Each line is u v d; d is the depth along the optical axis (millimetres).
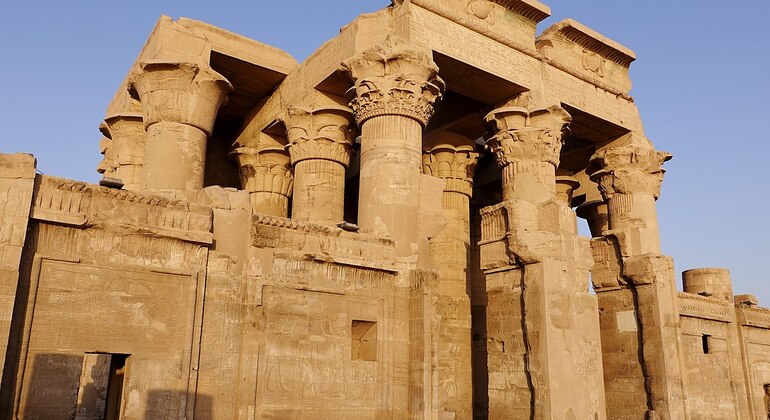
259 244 9773
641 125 20750
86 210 8273
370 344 11070
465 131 20359
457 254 19453
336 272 10695
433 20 15562
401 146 13547
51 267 7926
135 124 17547
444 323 18547
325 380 10086
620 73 20641
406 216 13078
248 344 9258
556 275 13180
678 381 16422
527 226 14102
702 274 20609
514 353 13320
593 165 21359
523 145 16719
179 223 8969
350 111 16719
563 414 12516
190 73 14453
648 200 19547
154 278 8633
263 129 19031
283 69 18234
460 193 20188
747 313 19703
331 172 16688
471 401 18359
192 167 14328
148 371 8328
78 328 7961
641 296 17188
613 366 17469
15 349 7488
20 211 7645
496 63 16609
